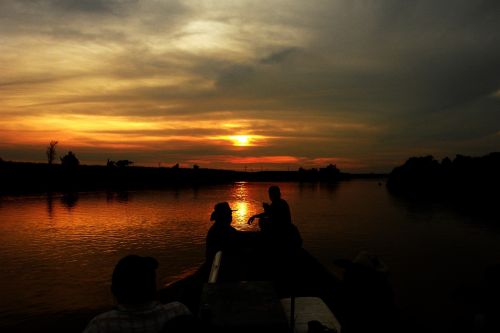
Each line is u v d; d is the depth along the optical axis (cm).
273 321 316
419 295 1514
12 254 2108
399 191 11775
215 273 621
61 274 1661
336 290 717
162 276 1625
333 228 3534
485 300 290
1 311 1181
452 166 10988
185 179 17412
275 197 764
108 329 247
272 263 702
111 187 10731
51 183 9731
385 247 2650
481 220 4428
